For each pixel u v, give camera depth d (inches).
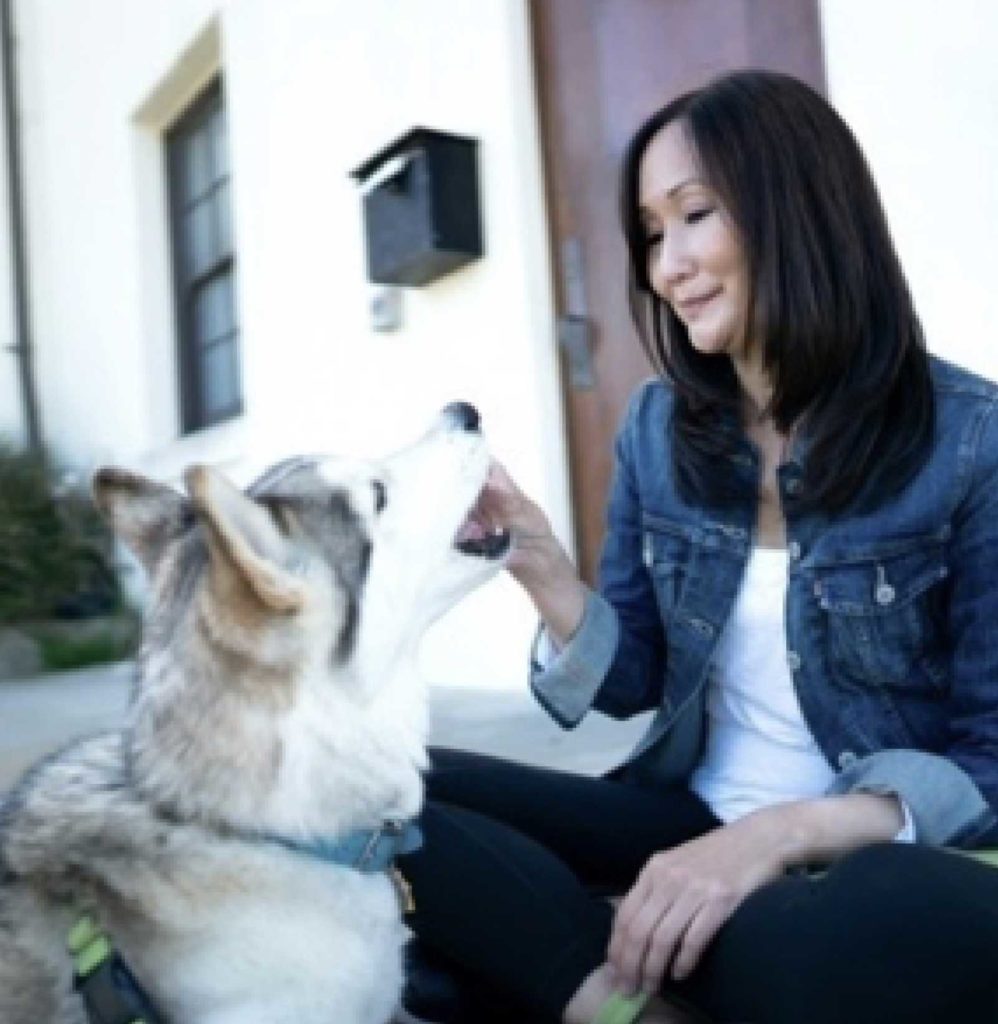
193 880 61.3
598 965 63.6
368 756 66.4
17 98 375.9
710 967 58.6
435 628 196.5
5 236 378.9
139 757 64.7
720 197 68.4
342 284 218.5
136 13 304.0
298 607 62.6
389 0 198.2
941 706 69.6
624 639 82.6
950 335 117.8
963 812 62.1
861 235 67.1
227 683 62.7
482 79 178.5
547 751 136.1
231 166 257.4
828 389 67.9
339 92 215.0
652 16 155.1
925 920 51.4
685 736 79.7
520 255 173.0
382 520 72.1
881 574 67.8
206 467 61.8
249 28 245.3
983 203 113.6
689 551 76.4
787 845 60.3
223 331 298.7
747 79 69.8
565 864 74.6
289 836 63.1
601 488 168.1
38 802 66.0
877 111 123.2
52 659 284.2
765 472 73.9
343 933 63.7
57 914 61.5
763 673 74.6
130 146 315.0
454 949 67.5
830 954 53.2
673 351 76.2
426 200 176.9
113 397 335.0
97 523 321.7
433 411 195.3
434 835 68.6
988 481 64.9
